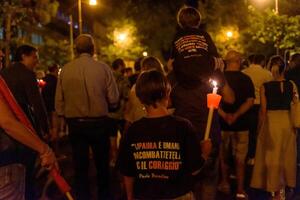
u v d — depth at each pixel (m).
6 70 6.75
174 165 4.11
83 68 7.57
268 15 30.48
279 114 7.97
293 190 8.86
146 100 4.17
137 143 4.17
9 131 4.23
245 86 8.27
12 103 4.34
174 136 4.12
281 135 7.95
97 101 7.59
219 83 5.61
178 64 5.57
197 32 5.65
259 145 8.16
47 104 13.04
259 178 8.19
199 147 4.17
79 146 7.74
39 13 21.42
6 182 4.36
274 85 7.95
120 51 44.09
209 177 5.71
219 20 43.38
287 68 9.82
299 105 7.90
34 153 6.15
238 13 42.97
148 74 4.19
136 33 44.84
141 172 4.16
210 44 5.63
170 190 4.11
